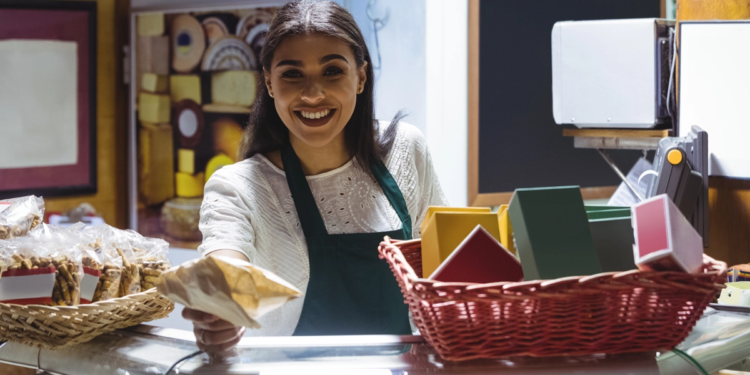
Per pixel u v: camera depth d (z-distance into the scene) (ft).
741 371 3.47
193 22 11.28
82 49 11.82
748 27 6.54
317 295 5.20
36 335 3.76
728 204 6.89
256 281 2.98
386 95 10.54
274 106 5.41
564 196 3.38
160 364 3.41
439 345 3.16
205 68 11.29
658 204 3.14
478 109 10.95
